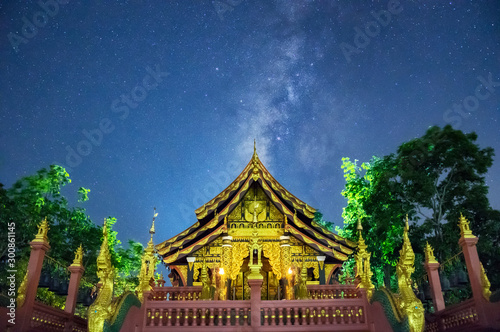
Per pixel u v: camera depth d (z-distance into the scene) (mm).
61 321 12094
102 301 9156
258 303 11461
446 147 25938
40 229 10945
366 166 31031
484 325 9789
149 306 11648
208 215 20047
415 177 25797
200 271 18984
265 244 19188
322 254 19000
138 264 35531
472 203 25031
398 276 9852
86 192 32438
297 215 20094
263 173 20312
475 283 10188
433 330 12781
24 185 26969
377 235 27203
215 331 11180
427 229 25328
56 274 12727
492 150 25578
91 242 28953
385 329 10273
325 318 11430
